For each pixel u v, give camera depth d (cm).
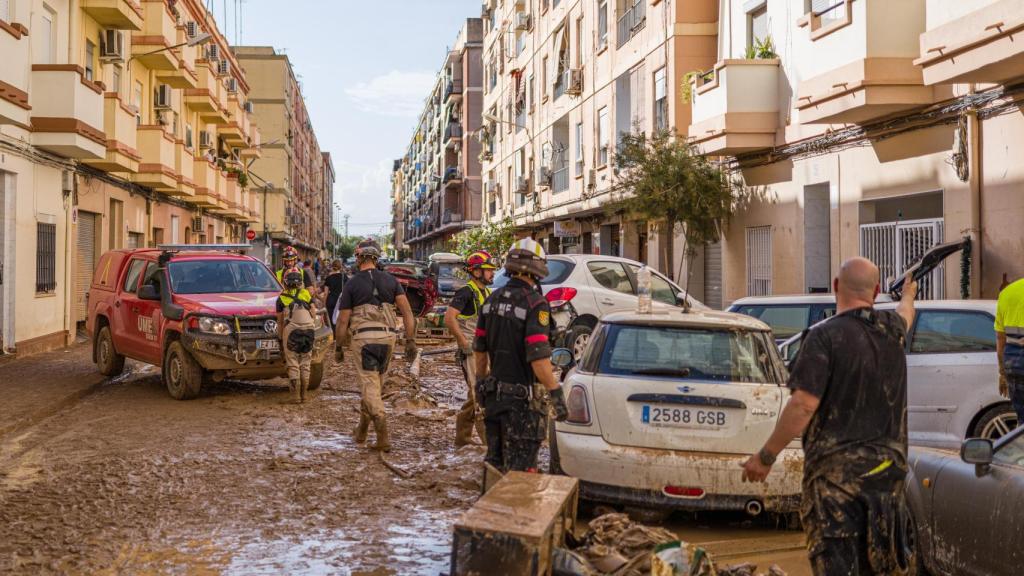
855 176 1475
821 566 367
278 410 1094
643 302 691
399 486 715
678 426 595
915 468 520
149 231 2664
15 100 1455
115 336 1353
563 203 3186
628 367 630
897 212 1401
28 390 1203
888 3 1252
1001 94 1114
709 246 2156
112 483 710
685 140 1959
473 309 873
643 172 1919
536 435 555
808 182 1628
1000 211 1133
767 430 586
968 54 1053
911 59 1252
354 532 590
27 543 552
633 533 504
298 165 8325
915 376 775
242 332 1162
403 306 887
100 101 1844
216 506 648
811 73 1427
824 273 1642
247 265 1365
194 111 3484
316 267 4306
